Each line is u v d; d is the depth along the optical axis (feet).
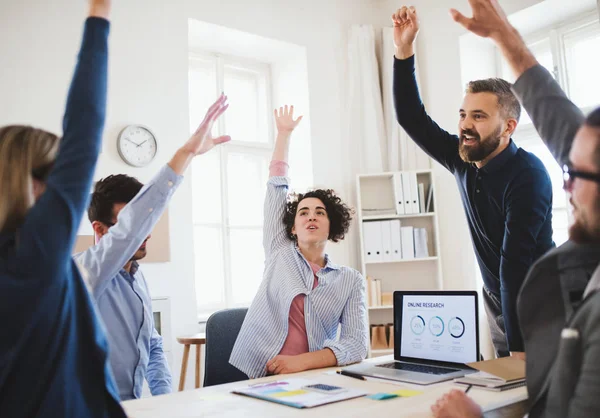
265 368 6.66
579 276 2.79
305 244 7.12
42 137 3.07
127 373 5.79
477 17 3.85
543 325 2.90
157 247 12.86
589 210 2.65
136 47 13.30
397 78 7.09
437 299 6.26
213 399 4.98
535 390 2.88
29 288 2.70
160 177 5.30
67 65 12.21
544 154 14.97
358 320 6.91
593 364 2.49
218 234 16.06
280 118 8.19
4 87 11.41
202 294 15.62
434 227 15.92
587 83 14.43
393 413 4.07
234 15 15.23
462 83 15.70
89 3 3.26
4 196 2.87
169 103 13.65
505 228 6.50
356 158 16.74
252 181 17.15
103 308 5.74
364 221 16.39
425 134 7.31
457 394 3.77
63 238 2.77
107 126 12.64
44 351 2.84
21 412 2.79
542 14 14.53
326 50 17.01
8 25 11.56
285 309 6.73
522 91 3.67
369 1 18.03
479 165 6.75
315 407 4.43
